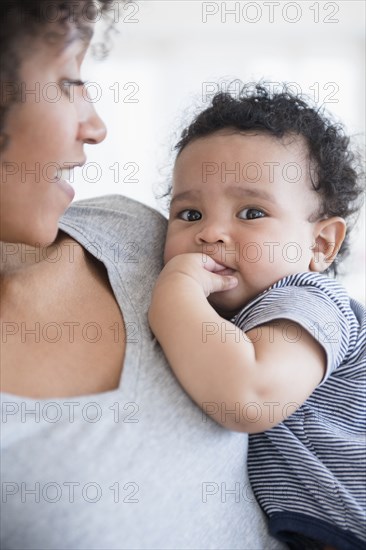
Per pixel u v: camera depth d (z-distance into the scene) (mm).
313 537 796
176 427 719
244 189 952
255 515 808
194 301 786
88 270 838
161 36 4102
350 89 3953
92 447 668
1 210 741
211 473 734
